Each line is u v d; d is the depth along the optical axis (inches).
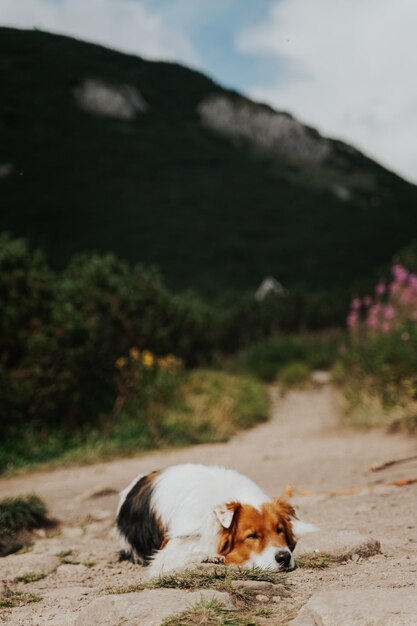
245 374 855.7
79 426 484.1
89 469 394.0
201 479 188.2
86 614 132.3
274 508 172.7
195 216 3280.0
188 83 5177.2
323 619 118.6
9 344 484.7
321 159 4815.5
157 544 190.7
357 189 4222.4
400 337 497.7
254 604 135.3
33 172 3255.4
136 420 497.0
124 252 2726.4
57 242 2689.5
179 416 515.2
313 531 193.6
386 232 3405.5
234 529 167.5
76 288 572.7
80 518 283.6
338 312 1173.7
